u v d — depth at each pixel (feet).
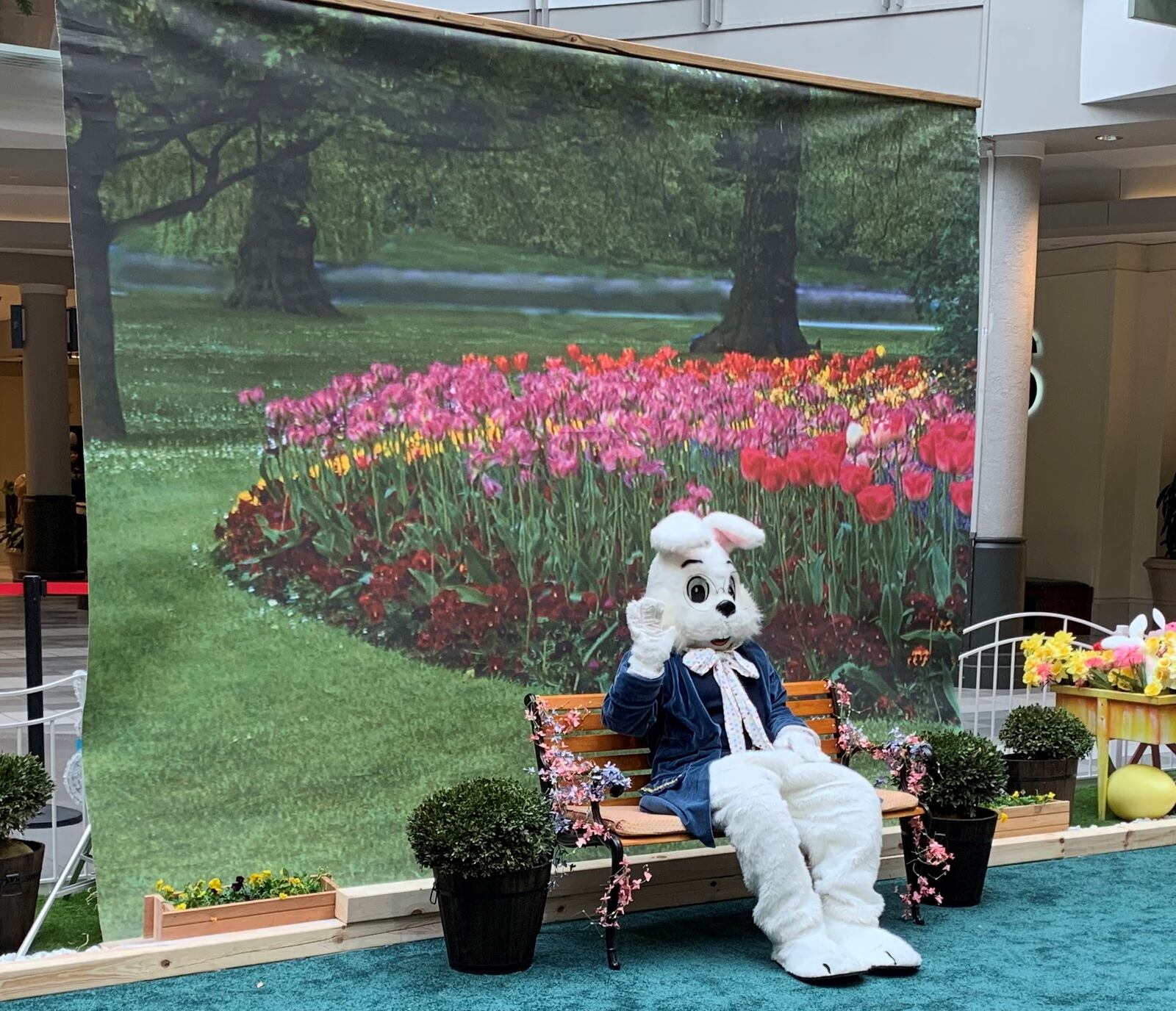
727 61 18.19
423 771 16.17
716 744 15.65
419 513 16.19
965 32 32.22
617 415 17.51
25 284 53.31
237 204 14.98
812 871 14.89
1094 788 23.89
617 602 17.56
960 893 16.65
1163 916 16.31
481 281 16.52
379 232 15.85
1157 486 45.24
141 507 14.51
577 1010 12.82
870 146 19.38
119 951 13.25
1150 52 29.48
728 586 16.29
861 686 19.35
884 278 19.54
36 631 18.43
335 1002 12.89
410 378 16.08
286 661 15.34
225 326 14.93
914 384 19.81
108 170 14.26
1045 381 47.29
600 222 17.33
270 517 15.23
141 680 14.55
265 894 14.65
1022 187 33.17
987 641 33.76
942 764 16.67
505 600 16.78
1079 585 45.06
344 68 15.57
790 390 18.80
